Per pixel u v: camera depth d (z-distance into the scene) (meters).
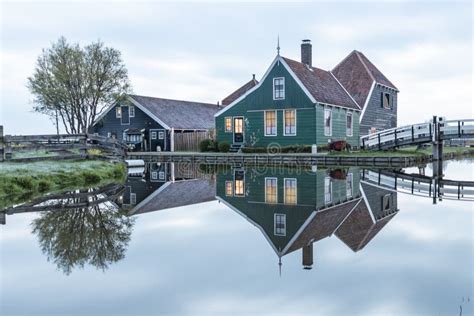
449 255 6.34
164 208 10.43
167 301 4.64
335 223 8.67
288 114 29.84
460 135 25.78
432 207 10.60
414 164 25.28
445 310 4.38
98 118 42.16
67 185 14.52
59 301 4.66
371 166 24.42
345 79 39.38
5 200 11.21
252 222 8.77
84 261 6.06
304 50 33.88
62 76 39.66
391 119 42.62
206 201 11.55
